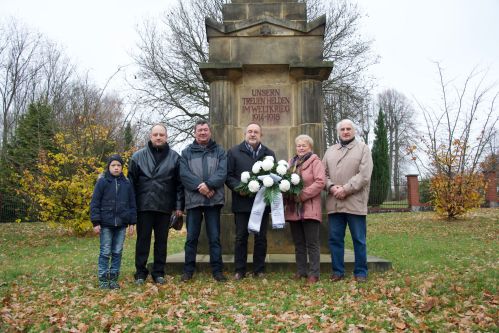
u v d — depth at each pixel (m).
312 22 8.01
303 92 7.89
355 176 5.93
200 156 6.21
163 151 6.21
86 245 12.40
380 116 33.31
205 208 6.18
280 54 7.98
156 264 6.14
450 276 6.05
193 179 6.03
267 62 7.97
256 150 6.46
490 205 26.14
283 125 8.05
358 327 4.02
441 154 17.44
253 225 6.01
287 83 8.12
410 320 4.21
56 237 14.66
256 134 6.40
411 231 14.05
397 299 4.89
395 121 55.12
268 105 8.08
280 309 4.67
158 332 4.04
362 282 5.81
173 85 24.42
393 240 11.53
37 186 14.71
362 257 6.02
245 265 6.30
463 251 9.07
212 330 4.04
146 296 5.27
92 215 5.88
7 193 22.27
